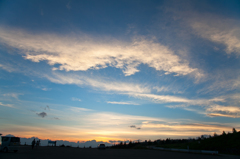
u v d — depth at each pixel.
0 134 26.92
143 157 23.89
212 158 24.67
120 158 20.94
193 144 58.94
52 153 24.92
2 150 24.34
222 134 52.31
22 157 17.58
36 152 25.92
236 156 30.05
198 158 24.23
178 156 28.09
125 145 94.75
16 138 25.83
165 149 53.19
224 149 40.78
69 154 24.22
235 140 43.19
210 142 51.00
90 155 24.03
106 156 23.48
